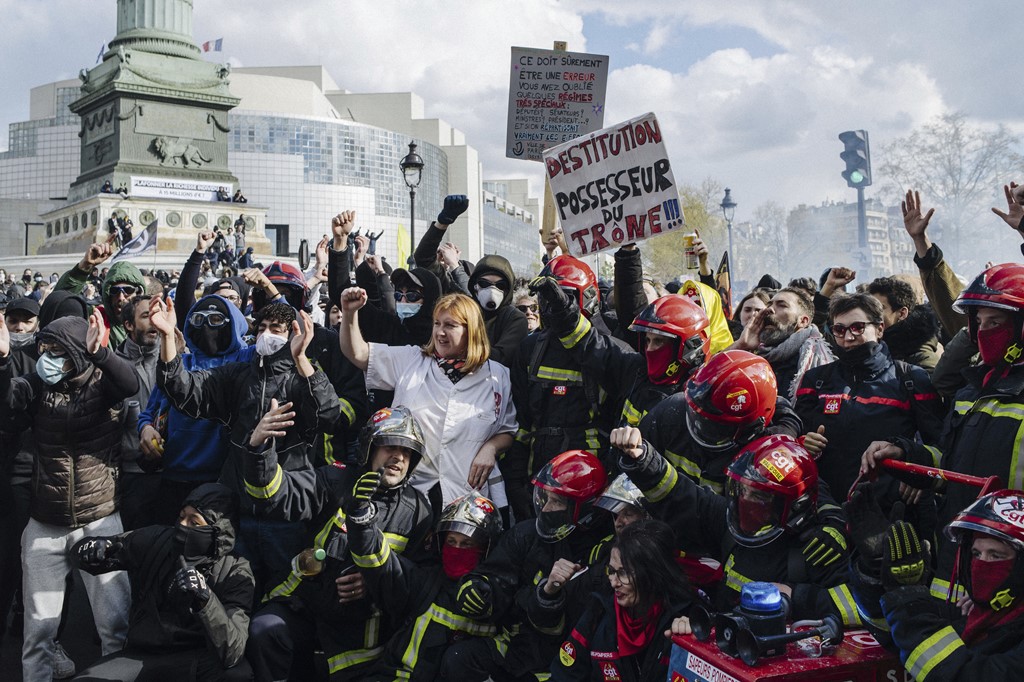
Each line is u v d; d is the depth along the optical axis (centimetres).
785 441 383
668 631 368
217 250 3294
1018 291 368
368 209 9644
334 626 482
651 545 383
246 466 465
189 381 514
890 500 452
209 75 3969
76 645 645
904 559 318
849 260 6512
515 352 587
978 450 379
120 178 3788
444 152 11112
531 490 553
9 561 560
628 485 437
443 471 527
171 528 486
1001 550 296
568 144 588
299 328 498
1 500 559
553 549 451
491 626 455
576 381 531
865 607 338
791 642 343
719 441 416
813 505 383
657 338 480
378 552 448
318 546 482
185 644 470
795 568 380
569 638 414
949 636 303
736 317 827
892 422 467
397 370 549
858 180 2253
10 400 527
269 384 509
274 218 9250
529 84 707
